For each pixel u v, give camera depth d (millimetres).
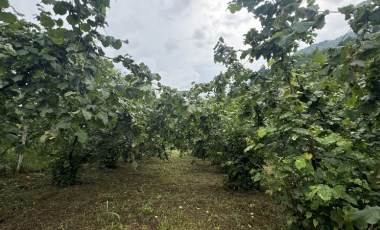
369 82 1813
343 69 1646
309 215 2070
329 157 2086
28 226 3459
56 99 3086
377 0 1585
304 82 2529
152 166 8516
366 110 1836
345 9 1772
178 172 7402
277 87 2945
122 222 3533
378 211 1531
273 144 2443
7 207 4184
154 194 4875
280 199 2410
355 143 2209
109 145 5602
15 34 3016
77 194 4863
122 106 3871
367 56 1575
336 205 2031
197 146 7375
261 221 3773
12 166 6945
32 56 2867
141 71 3420
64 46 3119
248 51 2514
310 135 2029
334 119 2420
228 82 3842
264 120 3764
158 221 3562
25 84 3133
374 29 1753
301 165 1866
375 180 2078
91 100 3188
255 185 5102
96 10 2645
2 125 2971
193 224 3506
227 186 5469
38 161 7238
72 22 2572
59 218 3695
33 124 3695
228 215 3889
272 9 2295
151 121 6086
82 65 3129
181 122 6594
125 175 6859
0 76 3066
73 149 5285
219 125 5715
